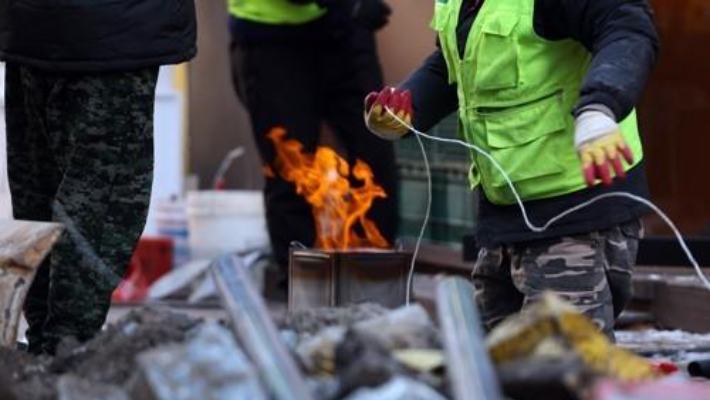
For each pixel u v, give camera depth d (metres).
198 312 18.56
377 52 18.48
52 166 10.52
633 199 9.36
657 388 6.32
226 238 21.81
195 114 25.25
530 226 9.38
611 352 6.92
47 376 7.89
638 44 9.16
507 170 9.96
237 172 25.03
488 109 10.05
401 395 6.34
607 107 8.73
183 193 24.78
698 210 16.17
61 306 10.04
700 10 16.27
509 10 9.88
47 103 10.20
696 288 14.20
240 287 7.47
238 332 7.10
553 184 9.86
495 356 7.02
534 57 9.86
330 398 6.63
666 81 16.25
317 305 11.08
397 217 17.66
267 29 17.64
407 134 10.48
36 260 8.84
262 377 6.62
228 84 25.02
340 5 17.14
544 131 9.88
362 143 17.58
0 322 8.70
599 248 9.88
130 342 7.63
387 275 11.02
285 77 17.69
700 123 16.25
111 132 10.11
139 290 20.84
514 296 10.55
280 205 17.80
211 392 6.36
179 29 10.20
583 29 9.55
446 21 10.31
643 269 15.06
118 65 10.00
